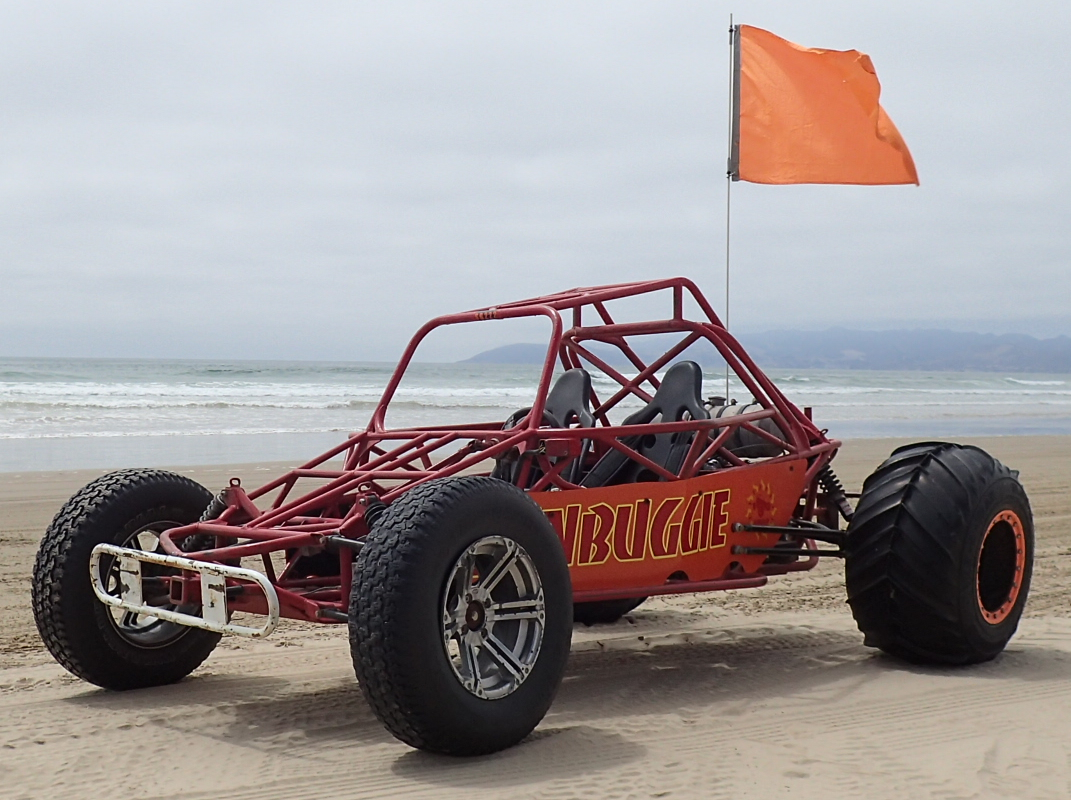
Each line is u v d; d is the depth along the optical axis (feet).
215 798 9.60
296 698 13.30
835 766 10.35
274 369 204.54
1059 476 43.16
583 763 10.47
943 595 14.24
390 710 10.07
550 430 13.33
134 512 13.58
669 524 14.30
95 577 12.97
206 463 44.21
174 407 83.05
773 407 16.30
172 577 12.51
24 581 21.27
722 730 11.70
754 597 21.25
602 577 13.57
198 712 12.56
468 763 10.48
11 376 146.92
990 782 9.86
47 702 13.17
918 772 10.15
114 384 120.26
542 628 11.14
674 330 15.84
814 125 23.04
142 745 11.23
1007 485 14.96
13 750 11.07
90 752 10.98
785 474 15.94
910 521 14.38
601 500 13.51
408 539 10.12
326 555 14.24
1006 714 12.33
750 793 9.59
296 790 9.78
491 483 10.93
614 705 12.94
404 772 10.25
